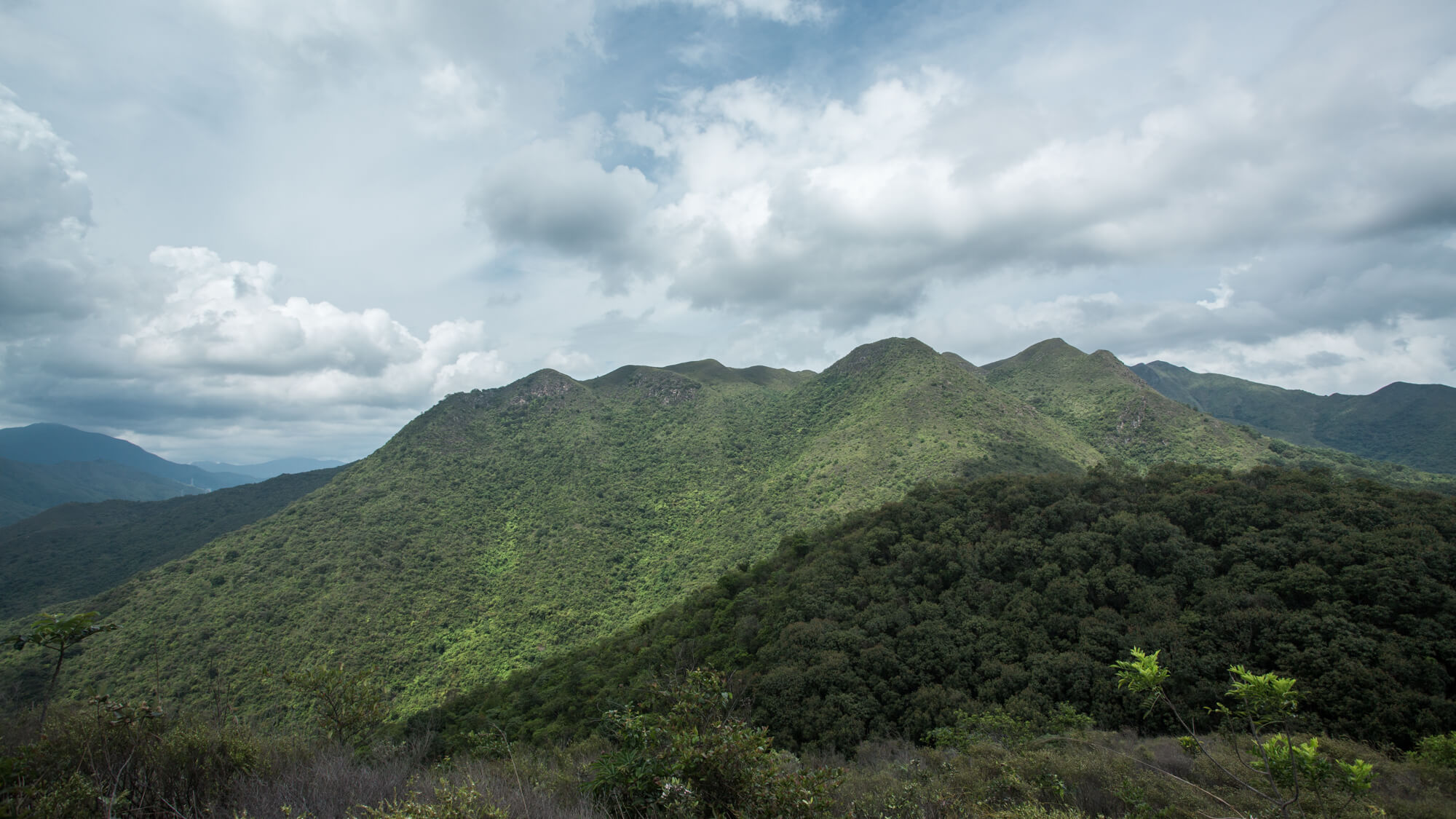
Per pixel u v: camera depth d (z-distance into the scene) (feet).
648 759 15.74
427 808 13.47
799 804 14.19
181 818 14.76
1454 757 32.71
